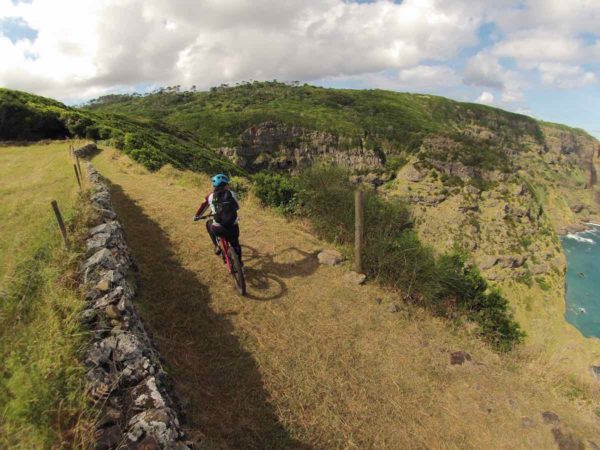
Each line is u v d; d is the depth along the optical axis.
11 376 3.12
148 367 3.27
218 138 121.12
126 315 3.82
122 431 2.71
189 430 3.34
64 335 3.39
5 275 4.71
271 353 4.99
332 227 9.20
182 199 10.99
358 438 4.12
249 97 185.75
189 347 4.77
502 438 4.52
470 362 5.69
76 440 2.56
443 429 4.50
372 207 9.12
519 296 67.44
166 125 69.81
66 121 34.09
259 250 7.91
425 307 7.17
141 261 6.59
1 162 18.84
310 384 4.63
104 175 15.08
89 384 2.96
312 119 137.38
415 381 5.12
